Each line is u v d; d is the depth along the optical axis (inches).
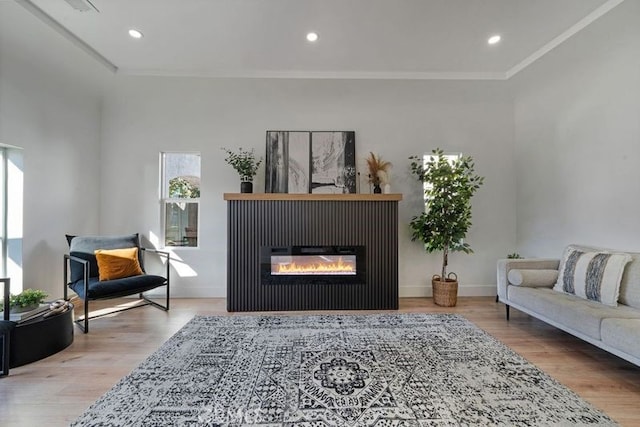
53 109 123.3
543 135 137.3
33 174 115.5
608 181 107.3
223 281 151.7
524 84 140.3
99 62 124.0
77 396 69.2
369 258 132.0
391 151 154.4
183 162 154.1
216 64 130.1
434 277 146.5
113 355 89.1
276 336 102.3
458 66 131.9
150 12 96.0
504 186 156.5
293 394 69.6
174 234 153.6
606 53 105.0
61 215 128.0
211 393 70.0
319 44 115.0
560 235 128.7
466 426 59.2
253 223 130.0
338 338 100.7
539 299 101.4
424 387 72.5
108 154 149.8
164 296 150.4
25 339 84.0
